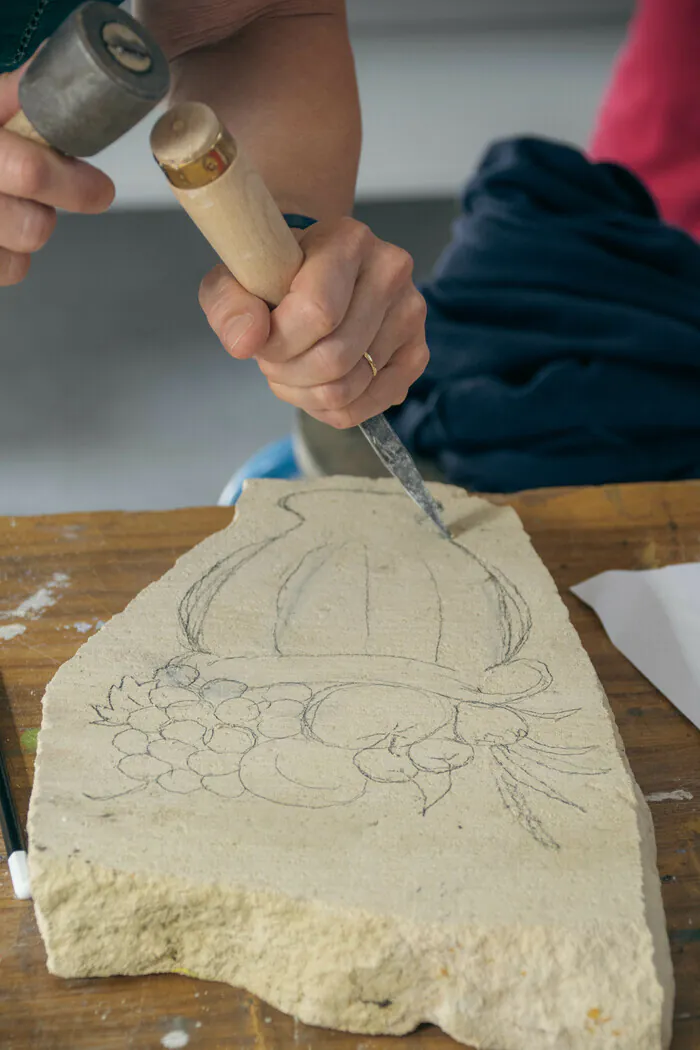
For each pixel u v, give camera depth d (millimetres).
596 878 725
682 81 2461
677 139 2527
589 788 802
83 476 3070
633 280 1717
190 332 3824
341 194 1172
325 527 1138
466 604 1019
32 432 3281
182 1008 747
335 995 721
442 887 715
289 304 848
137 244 4379
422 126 3850
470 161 3707
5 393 3469
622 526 1279
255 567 1065
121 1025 736
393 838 752
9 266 816
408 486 1079
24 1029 730
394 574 1062
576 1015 694
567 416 1641
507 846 749
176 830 753
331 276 849
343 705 881
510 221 1751
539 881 721
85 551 1202
